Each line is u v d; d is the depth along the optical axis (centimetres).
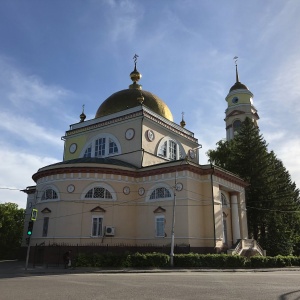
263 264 2703
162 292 1157
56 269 2286
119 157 3412
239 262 2538
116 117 3562
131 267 2309
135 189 3062
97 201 2844
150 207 2931
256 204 4159
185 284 1407
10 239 4472
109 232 2775
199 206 2878
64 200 2825
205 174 2978
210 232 2808
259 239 3956
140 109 3406
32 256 2845
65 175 2902
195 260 2406
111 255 2370
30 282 1498
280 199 4241
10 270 2259
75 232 2728
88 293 1130
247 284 1433
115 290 1205
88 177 2886
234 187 3341
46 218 2883
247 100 5828
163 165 2955
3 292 1162
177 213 2764
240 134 4609
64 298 1025
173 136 3822
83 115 4197
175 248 2659
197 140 4222
